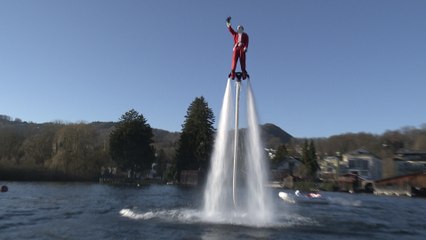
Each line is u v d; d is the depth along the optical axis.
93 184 86.88
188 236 20.50
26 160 100.25
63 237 20.20
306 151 119.75
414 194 84.94
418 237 23.70
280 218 28.19
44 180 94.38
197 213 28.77
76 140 101.06
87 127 105.12
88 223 24.78
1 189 55.41
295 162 129.88
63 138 100.50
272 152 137.12
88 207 35.78
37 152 107.12
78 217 27.91
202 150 99.50
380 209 43.72
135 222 25.00
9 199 42.91
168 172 115.56
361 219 31.84
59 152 97.88
